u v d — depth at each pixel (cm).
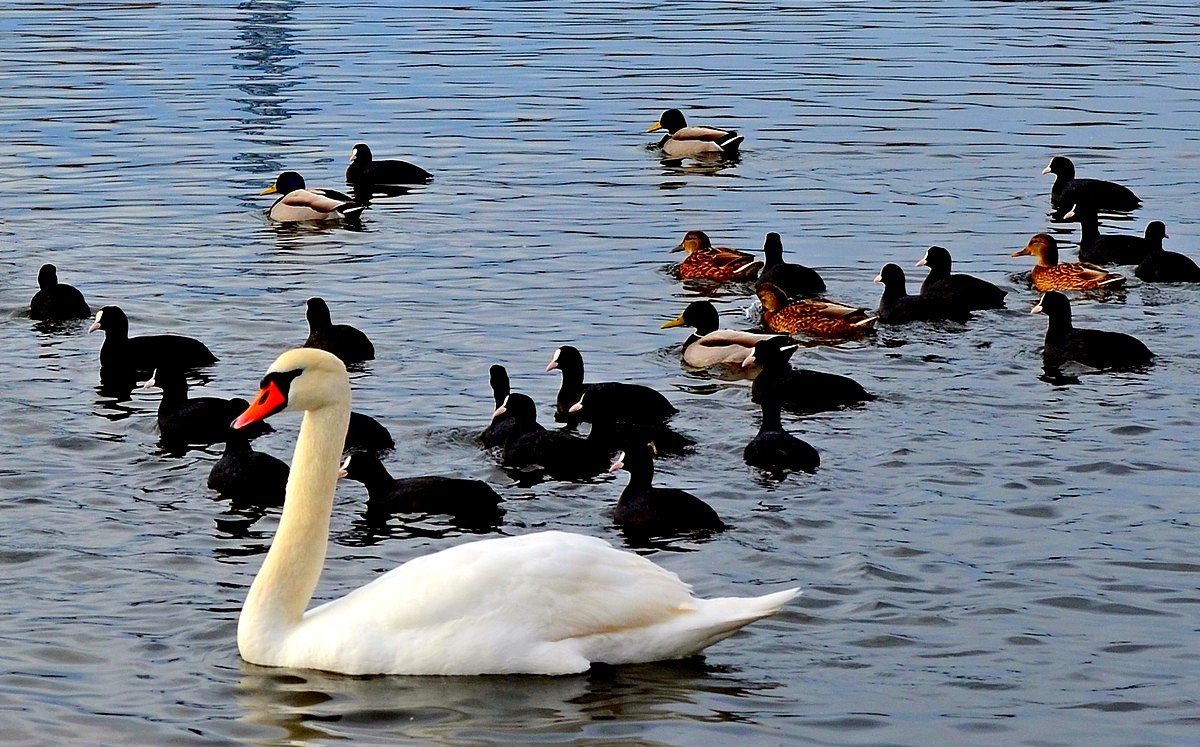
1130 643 1424
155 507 1758
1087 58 4994
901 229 3181
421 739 1223
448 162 3728
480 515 1755
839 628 1452
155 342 2283
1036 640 1428
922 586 1546
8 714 1270
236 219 3209
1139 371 2284
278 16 5809
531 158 3769
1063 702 1312
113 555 1614
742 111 4259
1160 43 5262
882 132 4016
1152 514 1734
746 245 3055
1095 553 1627
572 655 1317
